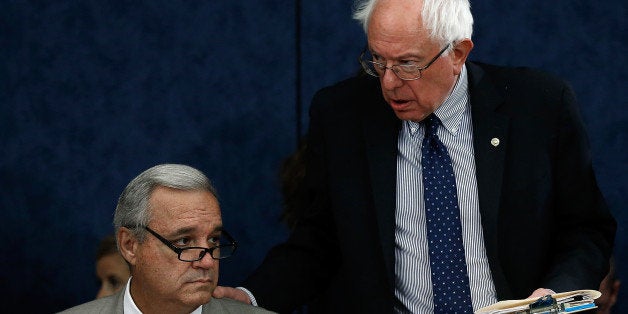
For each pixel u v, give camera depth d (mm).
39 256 13492
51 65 13562
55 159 13516
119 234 8656
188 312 8695
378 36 9172
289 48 13570
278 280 10211
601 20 13469
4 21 13547
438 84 9320
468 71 9977
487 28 13516
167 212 8445
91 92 13547
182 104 13578
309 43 13547
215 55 13594
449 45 9250
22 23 13562
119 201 8695
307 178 10539
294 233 10617
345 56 13547
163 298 8523
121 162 13523
